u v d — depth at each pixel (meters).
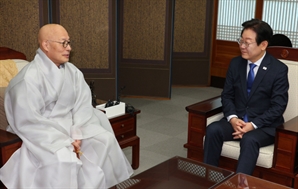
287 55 2.68
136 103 4.76
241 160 2.27
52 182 2.05
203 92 5.38
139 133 3.70
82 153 2.26
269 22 5.20
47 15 3.70
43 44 2.22
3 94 2.34
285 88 2.42
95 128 2.37
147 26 4.81
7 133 2.15
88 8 4.01
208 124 2.58
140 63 4.94
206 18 5.45
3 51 2.75
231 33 5.43
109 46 4.18
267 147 2.36
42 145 2.06
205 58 5.60
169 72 4.87
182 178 2.01
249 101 2.50
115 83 4.27
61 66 2.33
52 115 2.25
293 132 2.17
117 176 2.44
